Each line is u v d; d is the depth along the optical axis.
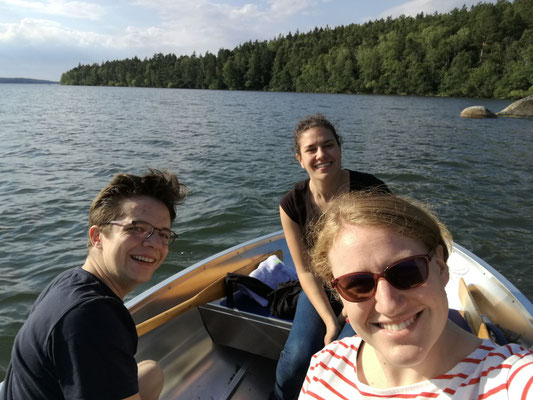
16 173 8.61
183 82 105.69
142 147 12.51
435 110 32.16
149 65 116.62
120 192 1.39
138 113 26.75
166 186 1.47
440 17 87.62
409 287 0.87
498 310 2.18
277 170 9.27
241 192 7.32
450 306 2.45
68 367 1.10
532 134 17.17
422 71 61.66
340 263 0.95
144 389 1.68
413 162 10.50
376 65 68.25
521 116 26.98
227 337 2.46
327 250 1.01
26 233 5.37
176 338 2.42
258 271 2.70
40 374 1.15
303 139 2.22
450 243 1.08
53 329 1.11
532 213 6.34
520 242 5.22
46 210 6.27
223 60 100.62
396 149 12.64
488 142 14.45
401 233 0.91
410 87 63.09
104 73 134.88
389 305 0.85
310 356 1.95
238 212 6.17
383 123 21.05
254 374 2.34
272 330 2.31
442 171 9.41
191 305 2.36
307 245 2.25
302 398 1.18
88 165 9.66
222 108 32.72
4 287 4.06
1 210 6.21
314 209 2.25
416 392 0.92
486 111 25.58
